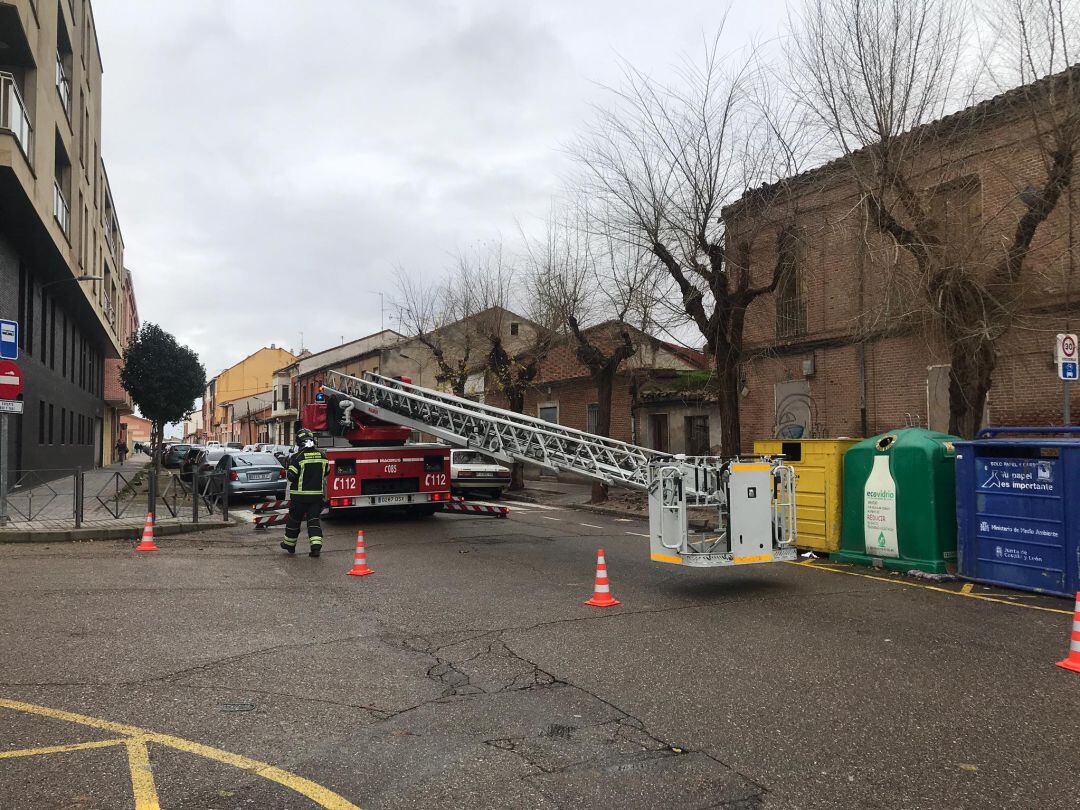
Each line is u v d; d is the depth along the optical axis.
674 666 5.28
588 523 14.84
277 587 8.09
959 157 11.09
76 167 24.70
